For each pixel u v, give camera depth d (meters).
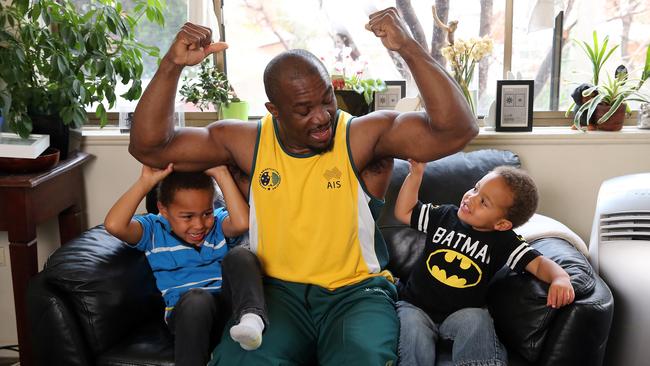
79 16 2.19
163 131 1.52
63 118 2.09
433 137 1.47
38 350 1.63
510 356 1.55
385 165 1.63
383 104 2.42
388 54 2.56
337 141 1.56
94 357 1.62
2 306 2.48
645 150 2.34
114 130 2.53
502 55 2.54
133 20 2.28
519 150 2.36
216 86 2.38
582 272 1.59
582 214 2.40
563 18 2.50
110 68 2.14
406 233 2.00
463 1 2.51
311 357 1.56
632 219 1.80
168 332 1.71
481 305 1.67
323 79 1.42
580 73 2.52
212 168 1.69
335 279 1.61
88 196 2.44
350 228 1.58
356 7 2.53
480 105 2.59
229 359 1.45
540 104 2.58
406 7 2.53
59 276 1.62
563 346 1.48
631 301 1.72
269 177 1.59
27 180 1.90
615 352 1.79
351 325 1.49
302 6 2.53
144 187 1.68
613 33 2.50
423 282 1.70
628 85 2.46
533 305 1.53
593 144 2.34
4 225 1.94
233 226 1.71
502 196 1.62
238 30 2.56
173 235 1.79
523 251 1.63
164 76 1.44
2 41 1.98
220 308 1.65
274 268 1.64
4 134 2.12
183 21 2.55
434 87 1.38
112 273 1.69
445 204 1.98
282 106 1.43
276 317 1.53
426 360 1.50
